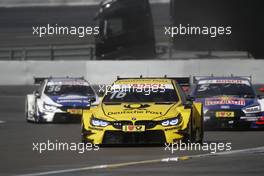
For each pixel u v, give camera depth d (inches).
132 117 1822.1
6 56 6240.2
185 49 5162.4
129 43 4948.3
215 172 1397.6
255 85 4114.2
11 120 2992.1
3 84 4345.5
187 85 2832.2
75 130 2476.6
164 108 1863.9
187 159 1610.5
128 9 4953.3
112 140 1824.6
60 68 4286.4
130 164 1529.3
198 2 5064.0
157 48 5447.8
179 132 1812.3
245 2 5054.1
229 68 4146.2
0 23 7765.8
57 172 1417.3
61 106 2815.0
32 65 4315.9
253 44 5078.7
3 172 1424.7
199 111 2015.3
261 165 1505.9
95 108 1910.7
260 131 2439.7
